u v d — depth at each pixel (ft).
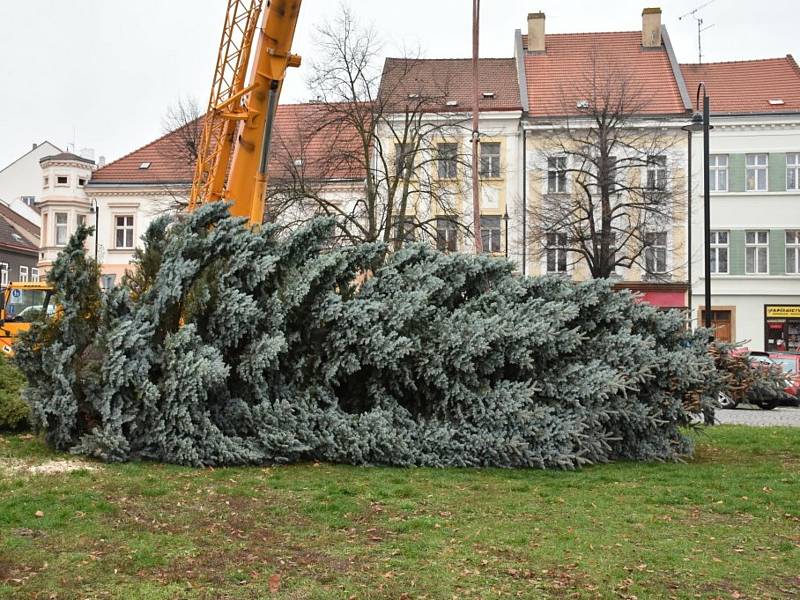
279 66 39.88
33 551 18.72
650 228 125.39
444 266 35.12
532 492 27.71
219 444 29.89
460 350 32.09
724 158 133.39
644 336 36.70
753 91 139.03
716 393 35.96
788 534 22.79
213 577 17.56
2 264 202.18
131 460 29.86
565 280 36.50
